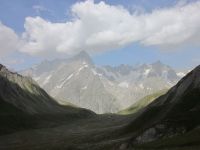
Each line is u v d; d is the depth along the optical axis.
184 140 110.81
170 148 107.06
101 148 151.00
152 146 116.81
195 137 110.94
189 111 142.38
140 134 134.75
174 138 118.00
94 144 170.12
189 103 156.50
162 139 123.25
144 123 180.12
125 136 173.75
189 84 179.88
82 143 192.00
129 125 188.38
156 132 130.88
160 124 132.25
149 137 130.75
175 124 130.12
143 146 121.88
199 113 135.38
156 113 180.25
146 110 189.25
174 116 138.75
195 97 158.62
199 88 164.75
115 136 188.00
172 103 174.75
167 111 165.50
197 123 128.12
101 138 192.12
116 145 144.62
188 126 128.00
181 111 153.38
